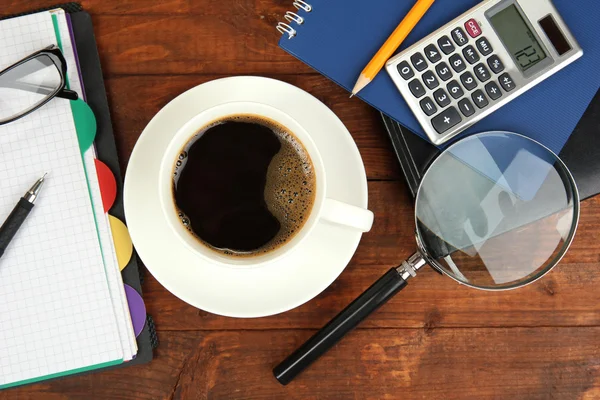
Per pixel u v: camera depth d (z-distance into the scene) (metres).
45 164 0.65
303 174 0.63
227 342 0.71
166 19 0.69
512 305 0.72
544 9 0.62
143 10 0.69
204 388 0.71
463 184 0.63
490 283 0.63
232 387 0.71
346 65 0.63
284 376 0.68
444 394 0.72
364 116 0.71
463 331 0.72
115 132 0.69
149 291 0.70
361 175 0.63
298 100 0.63
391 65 0.61
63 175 0.66
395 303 0.72
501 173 0.63
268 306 0.63
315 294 0.63
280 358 0.71
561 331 0.72
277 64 0.70
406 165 0.66
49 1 0.68
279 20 0.70
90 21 0.67
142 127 0.69
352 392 0.72
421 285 0.72
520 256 0.64
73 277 0.65
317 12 0.63
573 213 0.63
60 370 0.65
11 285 0.65
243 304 0.63
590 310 0.72
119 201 0.67
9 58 0.65
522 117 0.64
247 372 0.71
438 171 0.63
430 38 0.62
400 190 0.71
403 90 0.62
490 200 0.64
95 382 0.70
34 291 0.65
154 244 0.63
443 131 0.62
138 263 0.68
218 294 0.63
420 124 0.62
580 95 0.63
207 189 0.62
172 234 0.63
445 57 0.62
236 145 0.62
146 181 0.62
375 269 0.71
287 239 0.63
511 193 0.64
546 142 0.64
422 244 0.63
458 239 0.63
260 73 0.70
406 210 0.71
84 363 0.65
